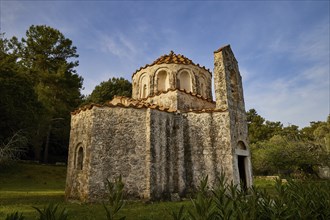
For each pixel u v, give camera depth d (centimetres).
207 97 1756
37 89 2819
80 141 1245
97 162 1117
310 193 468
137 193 1108
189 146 1282
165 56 1850
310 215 400
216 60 1423
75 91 3275
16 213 313
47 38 3073
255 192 415
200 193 342
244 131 1370
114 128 1183
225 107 1290
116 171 1122
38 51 3092
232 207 344
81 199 1105
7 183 1958
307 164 2473
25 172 2328
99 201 1066
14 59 2772
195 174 1227
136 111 1231
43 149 3384
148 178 1121
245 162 1314
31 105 2409
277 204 388
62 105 3067
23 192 1572
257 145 3541
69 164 1303
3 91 2112
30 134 2550
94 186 1084
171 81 1628
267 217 375
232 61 1499
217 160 1212
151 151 1162
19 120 2291
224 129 1248
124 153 1154
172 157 1237
